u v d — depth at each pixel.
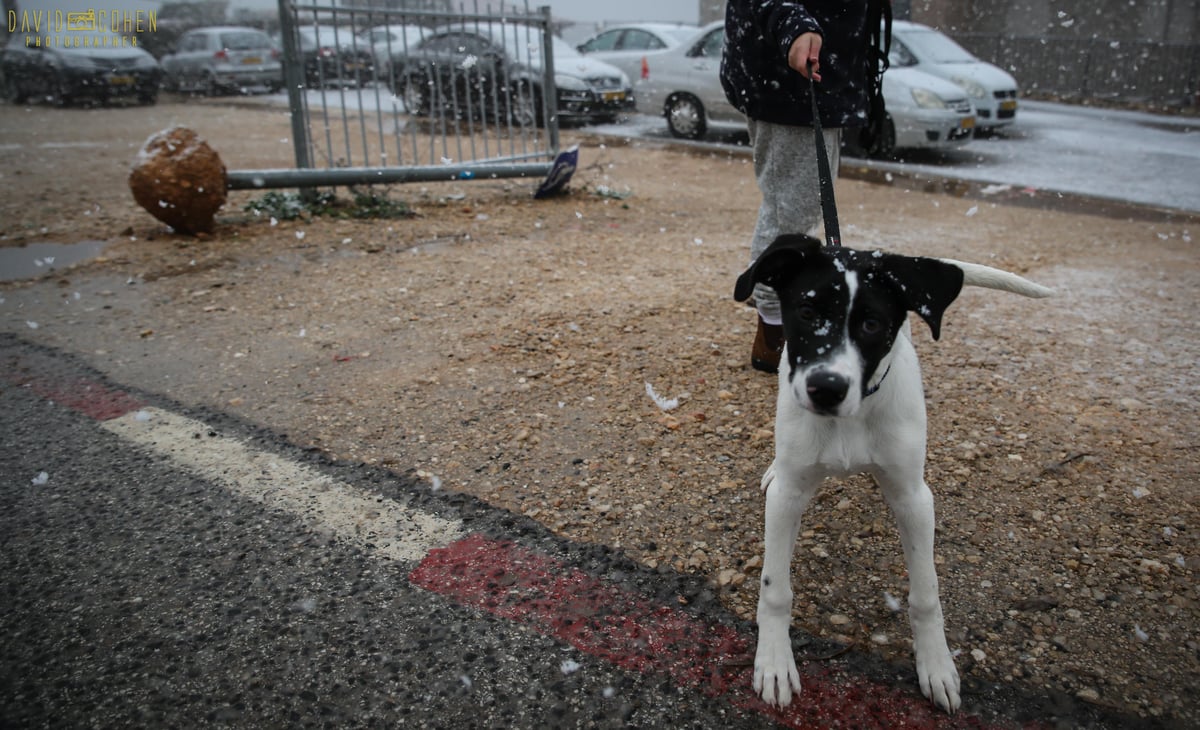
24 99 19.67
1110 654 2.39
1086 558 2.78
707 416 3.79
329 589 2.69
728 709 2.23
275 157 11.34
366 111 16.77
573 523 3.03
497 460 3.46
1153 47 19.47
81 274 5.85
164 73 22.19
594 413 3.84
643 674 2.35
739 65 3.63
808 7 3.48
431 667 2.38
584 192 9.02
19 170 10.23
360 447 3.57
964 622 2.52
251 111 17.52
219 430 3.71
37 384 4.14
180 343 4.68
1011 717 2.19
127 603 2.63
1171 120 16.52
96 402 3.96
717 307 5.21
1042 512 3.04
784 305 2.12
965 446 3.49
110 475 3.34
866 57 3.82
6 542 2.93
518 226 7.44
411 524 3.03
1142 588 2.63
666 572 2.76
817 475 2.23
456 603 2.63
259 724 2.19
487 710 2.23
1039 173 10.65
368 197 7.85
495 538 2.95
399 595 2.67
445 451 3.53
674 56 13.66
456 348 4.60
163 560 2.84
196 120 15.91
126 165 10.77
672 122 13.84
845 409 1.91
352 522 3.04
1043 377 4.18
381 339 4.74
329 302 5.35
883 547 2.88
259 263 6.15
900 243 6.91
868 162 11.52
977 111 13.12
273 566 2.81
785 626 2.33
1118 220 7.96
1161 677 2.31
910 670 2.36
